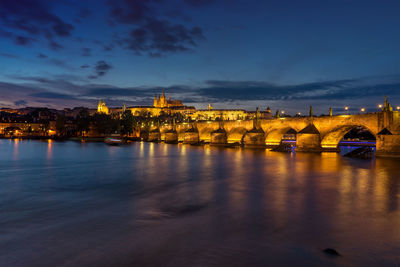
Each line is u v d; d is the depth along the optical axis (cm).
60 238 1602
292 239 1584
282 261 1322
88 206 2333
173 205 2359
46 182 3531
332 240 1570
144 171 4588
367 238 1602
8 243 1537
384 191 2933
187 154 8312
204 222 1886
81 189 3078
